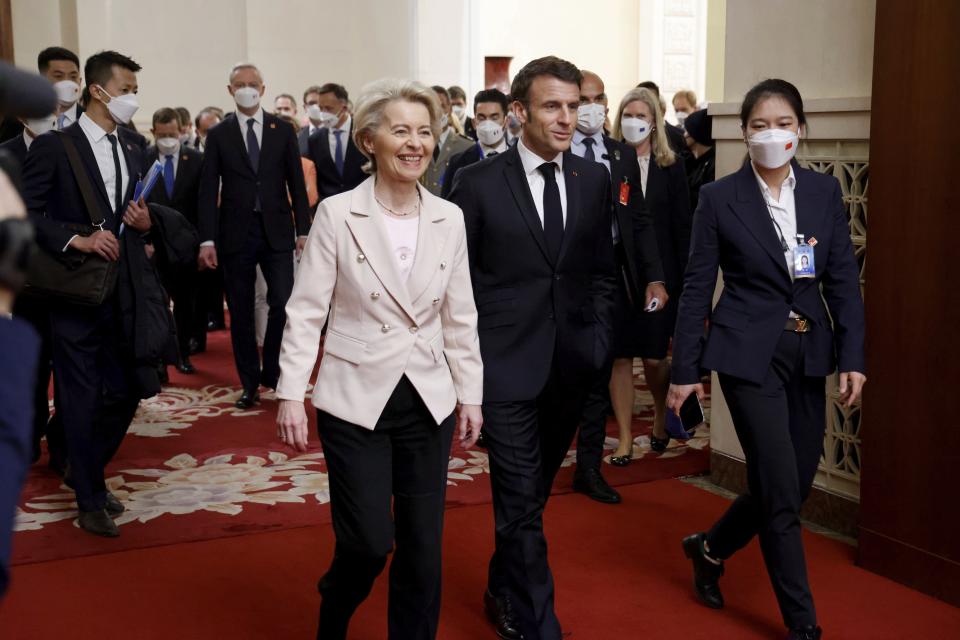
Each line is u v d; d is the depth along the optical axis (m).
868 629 3.71
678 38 15.02
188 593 4.07
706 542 3.89
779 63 4.95
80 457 4.69
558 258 3.54
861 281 4.64
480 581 4.20
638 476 5.59
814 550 4.50
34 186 4.52
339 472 2.98
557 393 3.61
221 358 9.24
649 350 5.66
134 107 4.70
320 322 3.02
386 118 2.94
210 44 13.03
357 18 14.33
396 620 3.12
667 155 5.59
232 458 6.05
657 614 3.86
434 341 3.06
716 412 5.43
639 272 5.01
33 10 12.24
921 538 4.02
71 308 4.62
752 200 3.61
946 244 3.84
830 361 3.59
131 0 12.62
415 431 3.04
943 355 3.88
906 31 3.91
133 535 4.70
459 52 13.70
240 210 7.11
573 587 4.11
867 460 4.21
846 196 4.70
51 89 1.11
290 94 14.07
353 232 2.96
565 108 3.49
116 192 4.70
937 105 3.83
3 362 1.14
